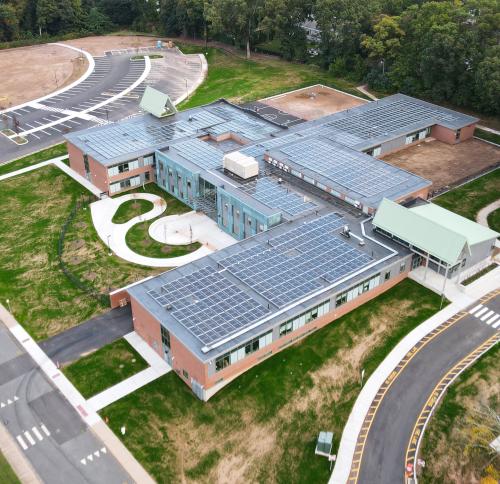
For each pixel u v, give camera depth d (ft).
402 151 409.49
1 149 422.82
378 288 268.00
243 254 269.44
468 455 197.36
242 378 227.20
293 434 206.39
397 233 276.21
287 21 581.53
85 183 371.76
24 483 191.01
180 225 326.65
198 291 245.86
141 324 244.42
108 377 231.09
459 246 258.16
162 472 194.80
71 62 618.44
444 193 353.92
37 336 252.21
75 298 273.54
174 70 594.24
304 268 260.01
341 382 226.17
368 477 191.42
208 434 207.41
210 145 372.38
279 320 230.27
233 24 598.75
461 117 431.43
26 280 286.25
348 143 382.42
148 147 369.50
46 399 222.07
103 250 306.35
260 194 313.12
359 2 547.08
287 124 456.04
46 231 324.19
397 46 505.66
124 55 642.63
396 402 217.15
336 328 250.98
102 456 200.34
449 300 266.16
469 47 436.76
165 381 229.04
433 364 233.14
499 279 281.33
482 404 214.90
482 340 244.83
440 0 540.11
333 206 309.63
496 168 384.68
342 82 545.44
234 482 191.31
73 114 484.33
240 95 517.96
